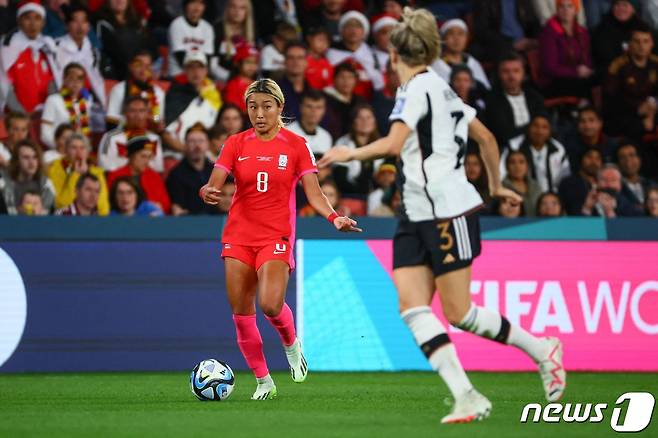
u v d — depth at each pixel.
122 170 42.56
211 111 46.03
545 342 20.81
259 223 25.16
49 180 41.12
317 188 25.44
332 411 22.83
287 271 25.39
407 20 20.23
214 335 36.41
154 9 50.38
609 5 54.38
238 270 25.25
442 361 19.53
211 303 36.41
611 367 37.41
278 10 51.38
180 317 36.22
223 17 48.84
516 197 21.89
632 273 37.81
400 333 36.84
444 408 23.73
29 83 44.69
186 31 47.59
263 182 25.00
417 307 19.81
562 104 51.19
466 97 47.84
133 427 19.48
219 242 36.56
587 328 37.41
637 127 50.41
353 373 35.72
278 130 25.52
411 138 19.91
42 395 27.64
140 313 35.97
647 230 37.94
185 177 42.44
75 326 35.59
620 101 50.41
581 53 51.44
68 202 41.06
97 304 35.81
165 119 45.31
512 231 37.12
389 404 24.77
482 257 36.84
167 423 20.19
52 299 35.53
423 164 19.88
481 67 50.56
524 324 37.00
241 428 19.19
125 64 47.66
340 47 49.16
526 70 51.88
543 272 37.25
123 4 47.97
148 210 40.72
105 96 46.34
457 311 19.98
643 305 37.84
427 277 20.14
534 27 53.44
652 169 50.31
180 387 30.08
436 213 19.80
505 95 47.00
